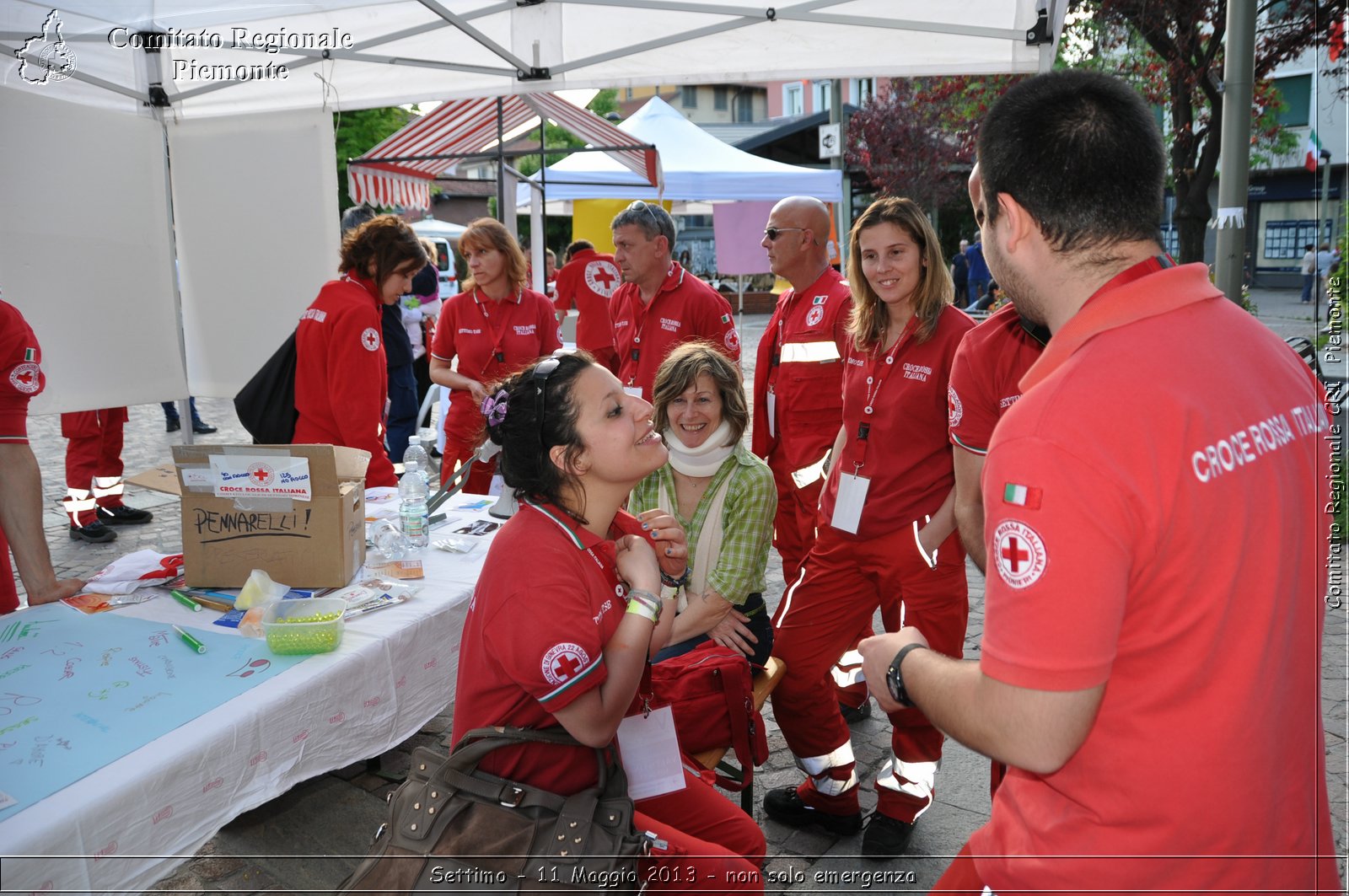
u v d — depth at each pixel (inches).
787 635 109.3
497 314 190.7
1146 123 43.5
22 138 171.2
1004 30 160.7
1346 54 145.7
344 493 93.8
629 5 161.6
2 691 71.4
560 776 62.4
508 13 168.9
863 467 108.3
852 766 109.3
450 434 194.1
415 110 633.0
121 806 59.0
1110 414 39.4
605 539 68.7
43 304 177.9
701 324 172.6
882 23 160.6
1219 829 41.0
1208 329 42.5
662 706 78.2
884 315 108.9
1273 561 40.8
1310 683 43.9
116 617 87.0
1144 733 40.9
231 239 202.8
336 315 133.8
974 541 89.0
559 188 381.4
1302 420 44.1
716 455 100.4
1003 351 83.9
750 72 183.0
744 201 394.6
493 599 60.9
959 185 782.5
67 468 219.3
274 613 82.7
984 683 41.9
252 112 202.7
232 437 351.6
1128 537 38.8
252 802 70.0
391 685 85.1
